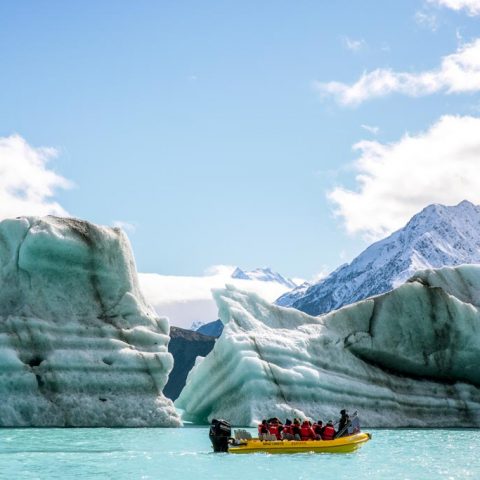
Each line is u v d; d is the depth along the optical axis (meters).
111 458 31.55
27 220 50.88
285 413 49.38
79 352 48.56
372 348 55.81
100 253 51.44
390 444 39.81
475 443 40.44
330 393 52.12
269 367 50.75
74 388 47.84
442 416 55.34
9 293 50.00
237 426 50.25
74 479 25.98
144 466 29.25
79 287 50.97
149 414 49.25
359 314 57.22
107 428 47.22
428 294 56.81
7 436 40.22
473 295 59.84
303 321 57.06
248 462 30.64
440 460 32.19
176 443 38.34
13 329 47.62
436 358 56.22
